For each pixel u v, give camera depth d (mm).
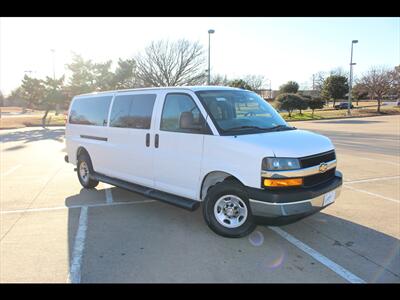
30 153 13258
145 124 5527
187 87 5090
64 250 4250
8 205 6203
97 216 5543
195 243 4422
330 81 56031
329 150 4637
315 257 4020
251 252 4145
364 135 18344
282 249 4230
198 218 5414
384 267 3789
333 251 4176
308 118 35625
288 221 4148
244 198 4352
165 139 5160
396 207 5898
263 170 4066
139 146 5625
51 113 51000
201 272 3678
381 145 14289
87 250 4242
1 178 8641
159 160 5273
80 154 7453
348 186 7414
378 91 43031
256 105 5320
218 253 4129
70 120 7785
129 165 5914
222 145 4434
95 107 6902
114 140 6219
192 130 4785
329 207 5895
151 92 5555
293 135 4641
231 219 4543
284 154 4070
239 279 3541
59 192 7141
